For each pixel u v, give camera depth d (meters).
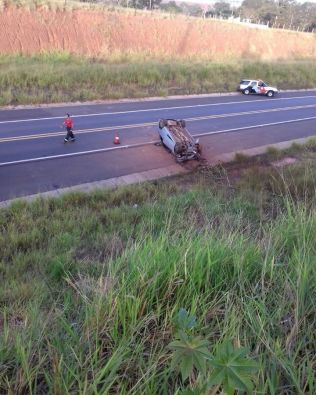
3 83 28.45
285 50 60.50
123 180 17.38
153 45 46.16
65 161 18.58
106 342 2.88
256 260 3.90
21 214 12.81
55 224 12.14
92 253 10.52
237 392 2.18
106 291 3.47
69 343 2.88
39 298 4.96
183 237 4.67
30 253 10.41
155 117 27.12
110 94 30.61
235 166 20.02
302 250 4.04
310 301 3.09
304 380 2.40
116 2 61.16
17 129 21.88
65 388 2.33
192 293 3.41
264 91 38.38
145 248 4.27
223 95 36.81
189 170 19.02
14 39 36.97
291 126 28.97
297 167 18.75
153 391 2.37
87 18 42.56
